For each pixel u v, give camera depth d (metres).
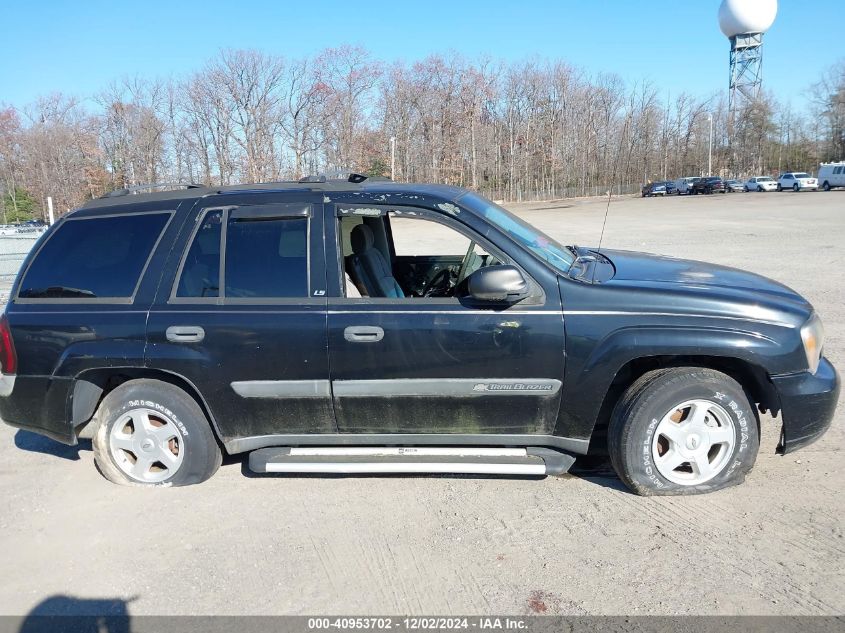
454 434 3.79
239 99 54.97
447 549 3.32
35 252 4.10
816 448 4.23
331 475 4.18
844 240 17.25
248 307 3.73
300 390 3.73
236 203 3.89
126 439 4.05
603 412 3.93
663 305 3.54
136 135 54.34
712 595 2.87
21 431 5.23
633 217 36.25
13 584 3.19
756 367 3.54
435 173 71.00
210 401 3.84
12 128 58.56
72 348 3.88
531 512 3.64
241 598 3.01
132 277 3.90
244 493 3.98
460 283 4.60
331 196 3.82
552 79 78.38
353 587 3.06
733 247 16.67
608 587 2.96
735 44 83.12
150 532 3.59
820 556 3.11
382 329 3.61
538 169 80.50
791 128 86.38
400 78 66.69
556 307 3.55
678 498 3.70
